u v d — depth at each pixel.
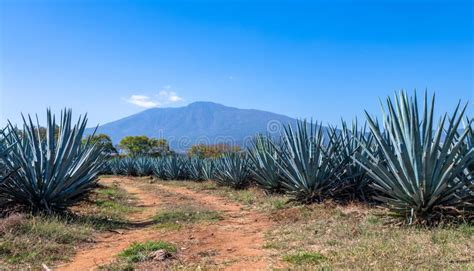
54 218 8.65
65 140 9.55
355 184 11.79
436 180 7.21
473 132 8.20
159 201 15.59
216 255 6.10
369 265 4.82
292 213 9.97
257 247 6.60
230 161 20.73
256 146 16.31
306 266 5.08
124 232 8.52
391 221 7.76
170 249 6.35
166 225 9.11
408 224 7.45
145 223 9.87
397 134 7.61
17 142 9.30
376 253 5.38
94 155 9.95
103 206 12.86
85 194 10.79
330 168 11.84
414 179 7.36
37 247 6.27
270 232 7.86
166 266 5.46
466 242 5.84
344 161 11.88
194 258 5.90
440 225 7.07
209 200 15.45
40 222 7.81
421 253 5.27
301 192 11.84
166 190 21.19
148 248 6.32
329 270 4.73
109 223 9.30
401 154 7.35
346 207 10.67
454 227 6.96
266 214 10.59
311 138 12.16
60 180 9.32
